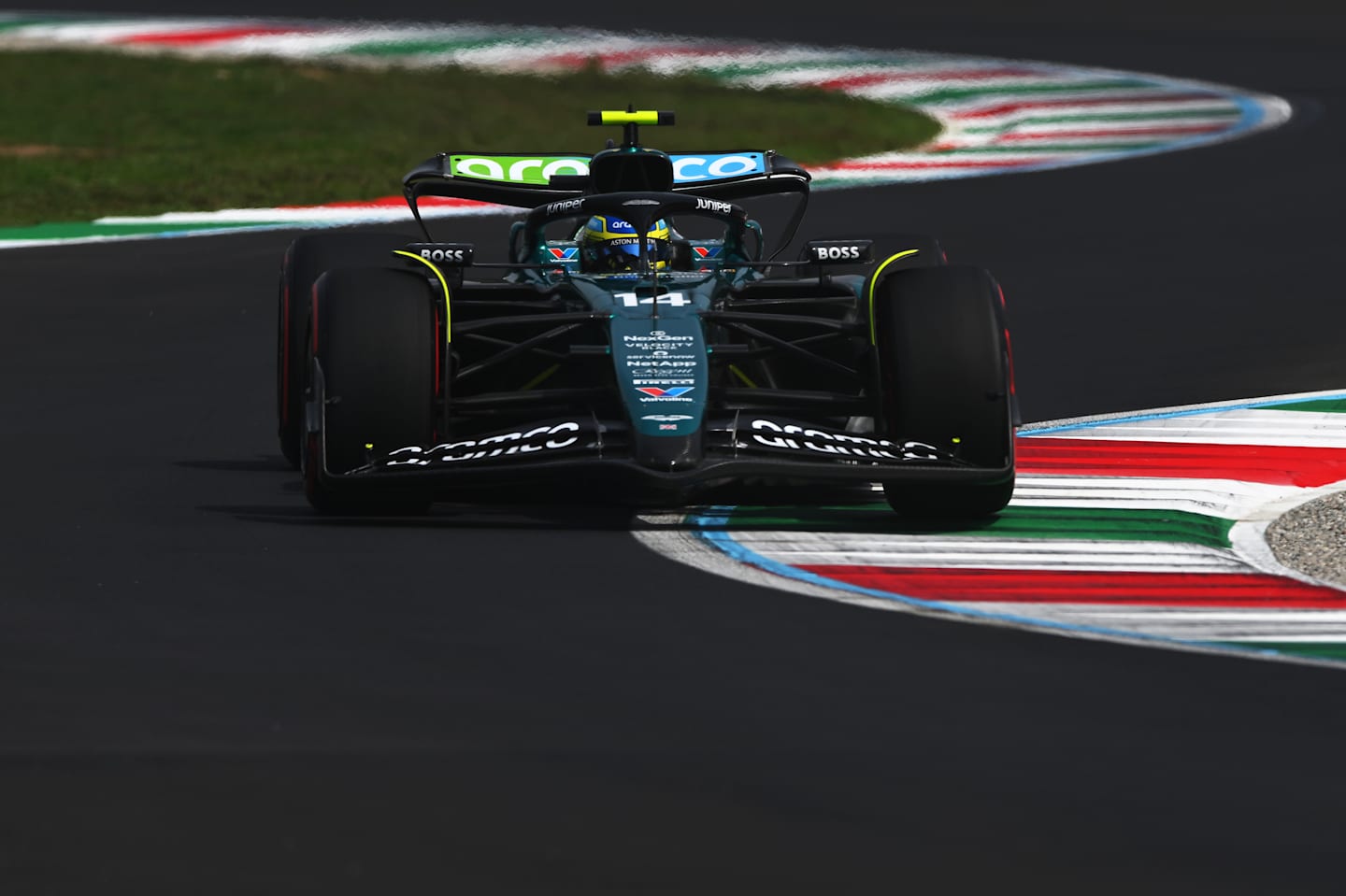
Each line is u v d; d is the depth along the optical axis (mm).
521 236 33906
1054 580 25047
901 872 15273
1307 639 22297
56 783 16828
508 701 19234
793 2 153625
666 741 18109
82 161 81125
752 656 20984
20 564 25125
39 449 34312
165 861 15258
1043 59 125500
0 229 64375
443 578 24297
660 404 26891
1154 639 22156
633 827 16047
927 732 18516
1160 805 16734
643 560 25578
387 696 19328
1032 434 35656
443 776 17078
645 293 29609
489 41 124938
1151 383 40781
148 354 44188
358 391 27422
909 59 123625
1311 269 54156
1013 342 45344
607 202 30891
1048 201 68062
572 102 102188
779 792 16859
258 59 116750
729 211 31953
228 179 76125
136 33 130375
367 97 101562
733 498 30172
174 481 31469
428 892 14758
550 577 24422
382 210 68938
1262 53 128875
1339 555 26719
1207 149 83188
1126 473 32281
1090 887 15070
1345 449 34031
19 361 43344
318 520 28109
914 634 22062
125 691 19406
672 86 107875
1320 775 17547
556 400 28500
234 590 23625
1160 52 129500
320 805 16391
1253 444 34500
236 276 54906
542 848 15586
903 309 28516
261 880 14938
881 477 27219
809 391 30984
